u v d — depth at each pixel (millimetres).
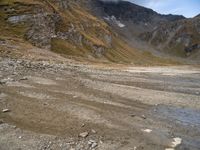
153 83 53062
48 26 136125
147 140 20938
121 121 24531
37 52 91500
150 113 28281
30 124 21938
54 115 24203
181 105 33031
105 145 19484
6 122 21859
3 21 121812
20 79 36469
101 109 27438
